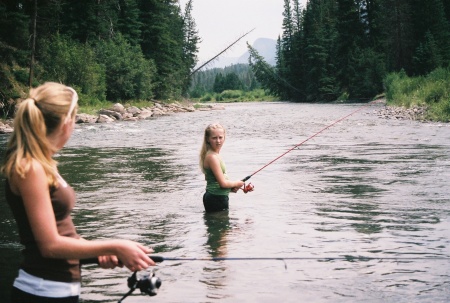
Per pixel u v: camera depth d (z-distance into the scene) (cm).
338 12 7000
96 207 640
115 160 1132
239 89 16138
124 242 218
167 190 758
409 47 6066
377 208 607
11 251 454
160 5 5991
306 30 8888
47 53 4166
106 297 350
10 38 3325
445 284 362
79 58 4172
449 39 6028
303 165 995
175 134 1933
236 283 371
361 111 3409
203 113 4234
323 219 559
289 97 9694
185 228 530
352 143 1400
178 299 342
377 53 6150
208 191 616
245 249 450
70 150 1358
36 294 209
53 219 208
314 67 8000
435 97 2689
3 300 337
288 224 539
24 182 203
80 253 208
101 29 4941
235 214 595
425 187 733
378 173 871
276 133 1842
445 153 1120
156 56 5981
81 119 2811
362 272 389
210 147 624
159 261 248
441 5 6122
